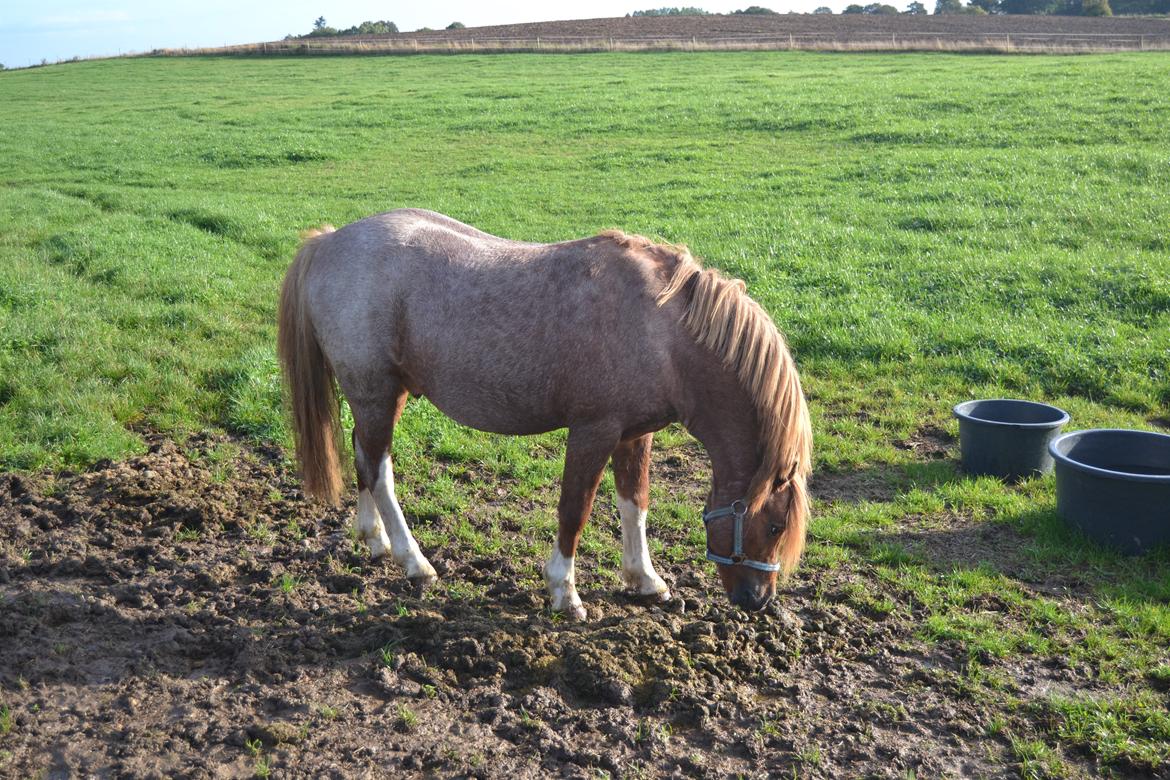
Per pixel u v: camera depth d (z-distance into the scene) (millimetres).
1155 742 3463
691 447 6633
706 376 3955
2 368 7266
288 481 5961
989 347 8031
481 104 26031
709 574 4855
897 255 10750
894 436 6723
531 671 3896
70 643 4004
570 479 4137
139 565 4785
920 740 3533
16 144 22328
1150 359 7500
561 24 57906
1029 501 5562
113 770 3268
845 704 3754
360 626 4223
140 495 5520
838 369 7895
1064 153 15453
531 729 3514
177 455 6242
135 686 3744
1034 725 3590
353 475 5414
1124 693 3770
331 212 14945
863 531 5266
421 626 4184
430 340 4223
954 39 41906
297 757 3346
